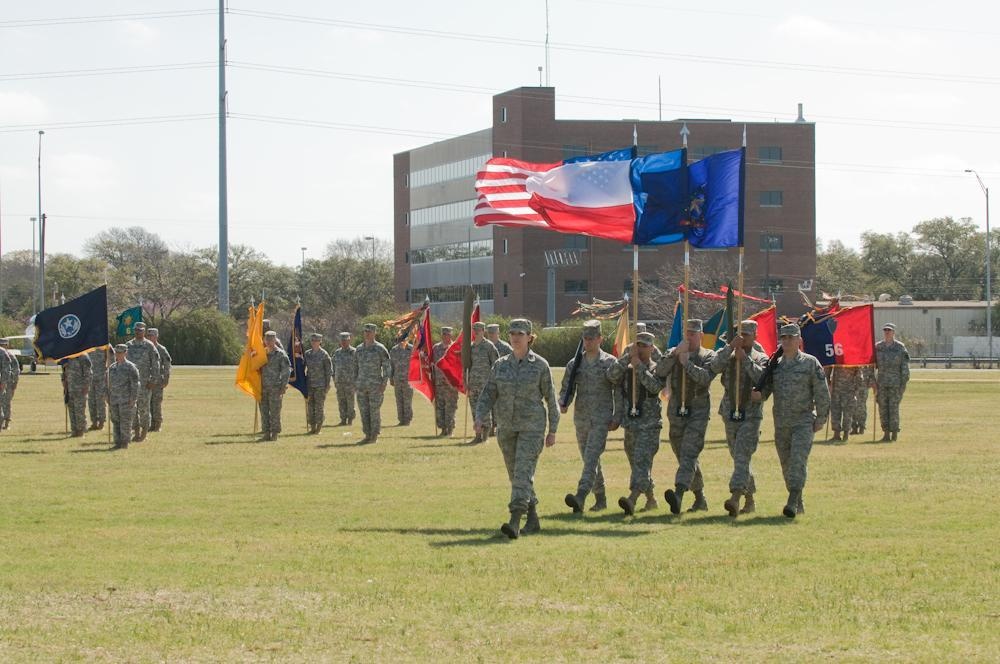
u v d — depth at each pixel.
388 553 12.70
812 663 8.50
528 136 108.38
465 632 9.41
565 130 108.75
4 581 11.30
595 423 15.47
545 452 23.66
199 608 10.23
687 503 16.47
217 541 13.52
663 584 11.07
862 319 26.20
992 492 17.36
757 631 9.40
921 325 117.00
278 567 11.96
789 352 15.21
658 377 15.44
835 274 150.12
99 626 9.63
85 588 11.00
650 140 110.00
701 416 15.43
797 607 10.18
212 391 49.25
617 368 15.26
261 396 26.94
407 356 31.48
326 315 129.00
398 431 29.66
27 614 10.03
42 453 23.53
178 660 8.65
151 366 26.27
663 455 23.03
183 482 18.97
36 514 15.59
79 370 27.42
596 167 18.28
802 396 15.17
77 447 24.86
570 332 81.88
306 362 28.62
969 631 9.36
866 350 26.23
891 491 17.50
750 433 15.31
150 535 13.95
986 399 43.69
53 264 135.75
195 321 82.88
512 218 20.52
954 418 33.59
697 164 17.17
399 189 131.75
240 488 18.20
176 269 134.50
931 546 12.93
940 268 151.62
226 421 32.81
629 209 18.20
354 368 31.52
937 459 22.06
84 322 27.47
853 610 10.07
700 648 8.91
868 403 42.62
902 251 154.00
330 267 141.50
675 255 109.94
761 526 14.38
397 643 9.10
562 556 12.44
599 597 10.59
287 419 33.88
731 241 16.83
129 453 23.61
